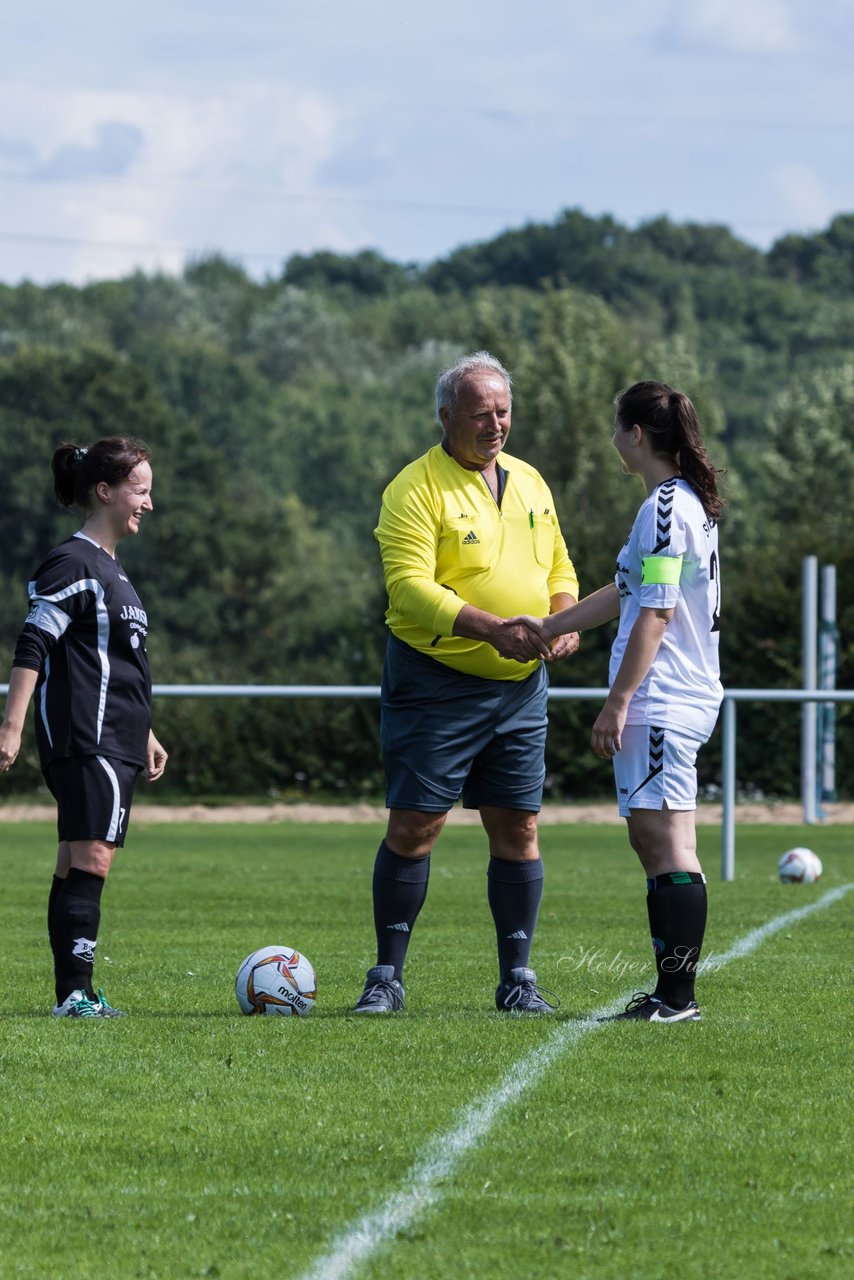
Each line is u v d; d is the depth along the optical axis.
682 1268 7.42
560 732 56.62
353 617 60.78
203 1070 11.27
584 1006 14.35
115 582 13.86
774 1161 9.04
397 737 14.16
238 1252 7.64
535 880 14.48
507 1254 7.59
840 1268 7.42
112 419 134.88
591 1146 9.33
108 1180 8.73
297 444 196.12
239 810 52.00
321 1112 10.09
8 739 13.35
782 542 61.19
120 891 26.27
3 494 131.50
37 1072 11.23
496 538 14.08
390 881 14.24
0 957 17.86
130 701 13.90
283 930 20.75
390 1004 14.03
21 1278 7.32
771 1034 12.59
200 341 199.62
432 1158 9.09
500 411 13.91
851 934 19.94
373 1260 7.52
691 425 12.99
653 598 12.65
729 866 28.53
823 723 46.78
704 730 13.15
